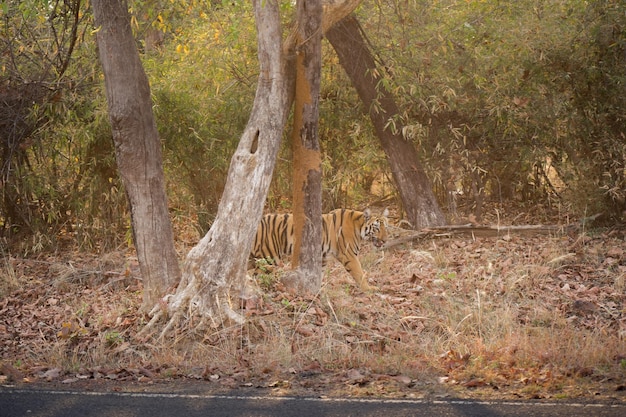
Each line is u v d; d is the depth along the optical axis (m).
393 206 13.18
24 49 10.53
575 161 11.34
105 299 8.55
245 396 5.45
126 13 7.44
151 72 11.29
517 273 8.60
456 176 11.26
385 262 9.73
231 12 10.48
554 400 5.10
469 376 5.75
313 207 7.91
